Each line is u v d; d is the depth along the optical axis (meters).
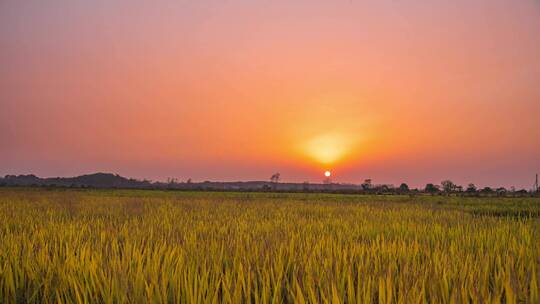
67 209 16.81
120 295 3.48
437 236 7.77
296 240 6.87
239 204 23.95
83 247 5.39
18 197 31.36
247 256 4.91
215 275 4.13
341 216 14.35
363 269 4.18
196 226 9.82
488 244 6.54
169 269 4.18
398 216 14.08
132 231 8.20
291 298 3.62
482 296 3.20
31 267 4.52
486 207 25.58
